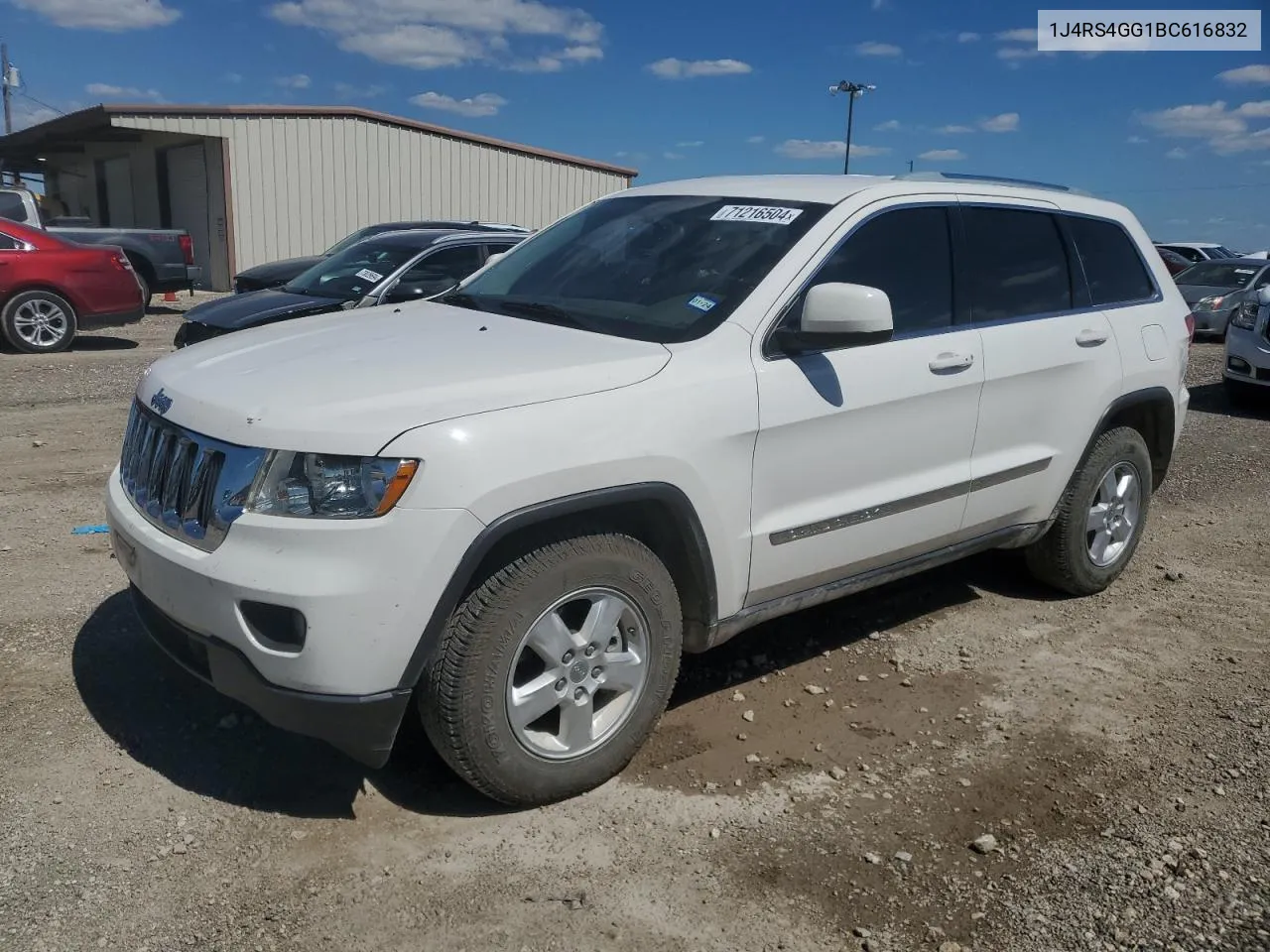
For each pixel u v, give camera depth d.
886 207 4.19
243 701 3.07
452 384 3.13
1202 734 4.01
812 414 3.72
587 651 3.32
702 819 3.34
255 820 3.22
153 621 3.38
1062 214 5.00
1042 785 3.62
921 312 4.23
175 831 3.14
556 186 27.97
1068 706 4.22
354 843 3.13
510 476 2.98
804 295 3.81
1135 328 5.19
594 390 3.25
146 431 3.48
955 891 3.03
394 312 4.27
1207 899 3.01
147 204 27.44
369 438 2.88
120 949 2.66
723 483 3.51
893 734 3.95
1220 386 12.93
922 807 3.46
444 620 2.97
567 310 3.98
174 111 22.33
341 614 2.85
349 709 2.92
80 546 5.43
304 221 24.33
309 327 3.98
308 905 2.86
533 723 3.39
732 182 4.58
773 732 3.92
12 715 3.72
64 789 3.31
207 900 2.86
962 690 4.34
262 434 2.94
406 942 2.74
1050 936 2.85
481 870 3.04
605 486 3.20
